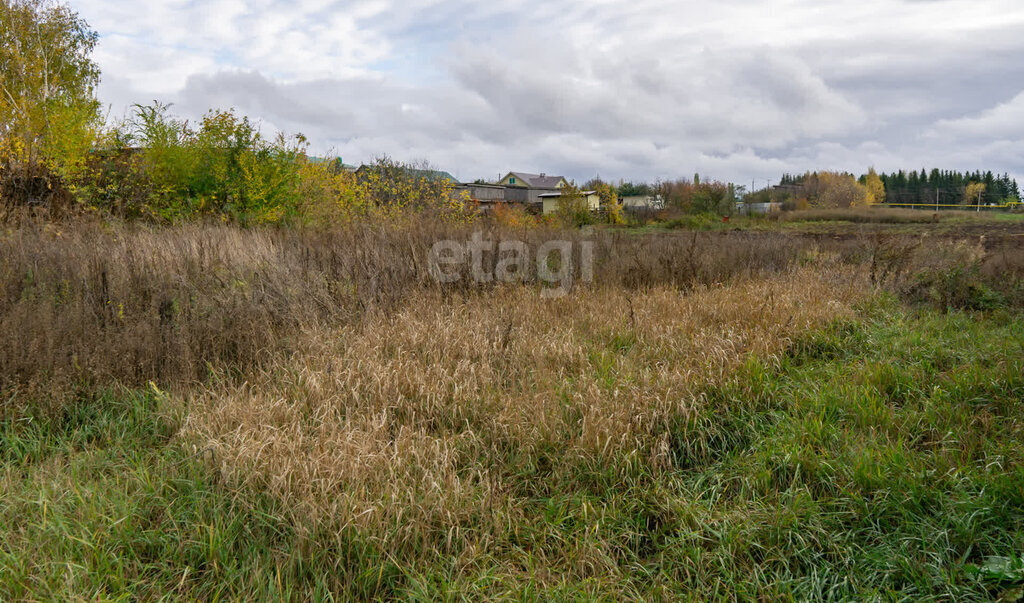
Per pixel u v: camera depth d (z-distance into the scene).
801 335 5.93
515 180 64.94
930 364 5.11
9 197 8.43
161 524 3.04
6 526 2.91
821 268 10.38
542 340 5.79
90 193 9.45
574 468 3.78
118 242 6.60
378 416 4.07
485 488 3.42
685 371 4.73
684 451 4.05
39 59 19.75
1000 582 2.62
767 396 4.61
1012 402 4.16
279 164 11.39
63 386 4.16
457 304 6.95
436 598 2.72
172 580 2.73
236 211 10.75
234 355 5.03
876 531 3.11
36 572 2.63
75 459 3.57
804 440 3.94
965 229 25.69
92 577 2.62
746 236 17.86
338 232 9.35
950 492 3.25
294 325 5.73
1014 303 6.95
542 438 3.97
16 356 4.16
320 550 2.86
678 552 3.07
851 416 4.26
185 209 10.46
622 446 3.79
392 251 7.93
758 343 5.39
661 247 11.38
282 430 3.75
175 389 4.45
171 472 3.47
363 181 14.23
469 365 4.93
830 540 3.05
